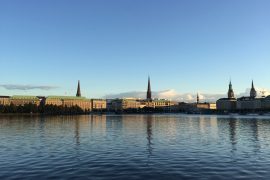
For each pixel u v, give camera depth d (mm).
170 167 42000
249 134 89750
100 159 47625
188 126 130375
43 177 36469
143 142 69188
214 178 36156
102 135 85812
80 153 53219
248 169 40688
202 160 46906
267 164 43844
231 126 130625
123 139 75438
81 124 142625
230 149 58250
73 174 38000
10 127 117250
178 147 60906
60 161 45906
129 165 43188
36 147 60562
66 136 82438
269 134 89812
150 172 39156
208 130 106438
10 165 43000
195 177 36688
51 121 169750
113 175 37594
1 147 60438
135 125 137625
